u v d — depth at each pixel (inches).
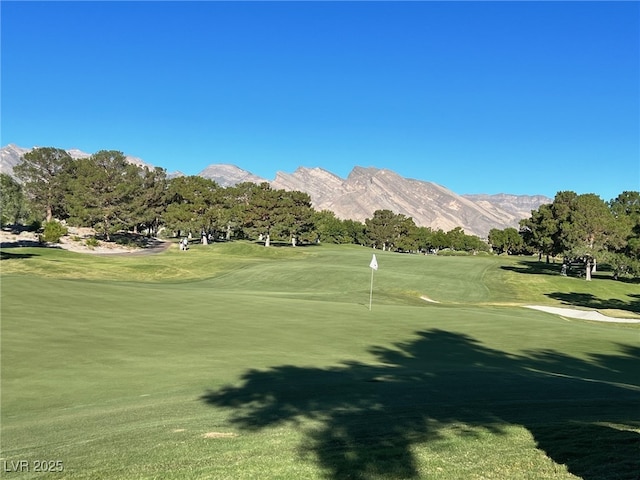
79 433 379.2
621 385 596.7
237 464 286.7
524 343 954.7
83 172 4138.8
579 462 276.2
